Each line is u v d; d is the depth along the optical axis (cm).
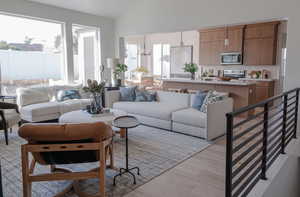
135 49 1160
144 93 552
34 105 493
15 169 293
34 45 592
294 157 353
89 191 243
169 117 446
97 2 643
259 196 229
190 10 596
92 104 414
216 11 556
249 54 770
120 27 750
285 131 325
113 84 712
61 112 509
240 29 773
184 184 258
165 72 1130
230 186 192
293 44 465
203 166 303
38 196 233
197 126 409
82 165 305
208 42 858
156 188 250
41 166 298
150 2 667
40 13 581
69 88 589
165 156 334
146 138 412
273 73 749
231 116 183
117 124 262
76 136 203
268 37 725
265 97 717
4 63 541
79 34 741
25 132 198
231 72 825
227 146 188
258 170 252
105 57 751
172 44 1077
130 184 257
